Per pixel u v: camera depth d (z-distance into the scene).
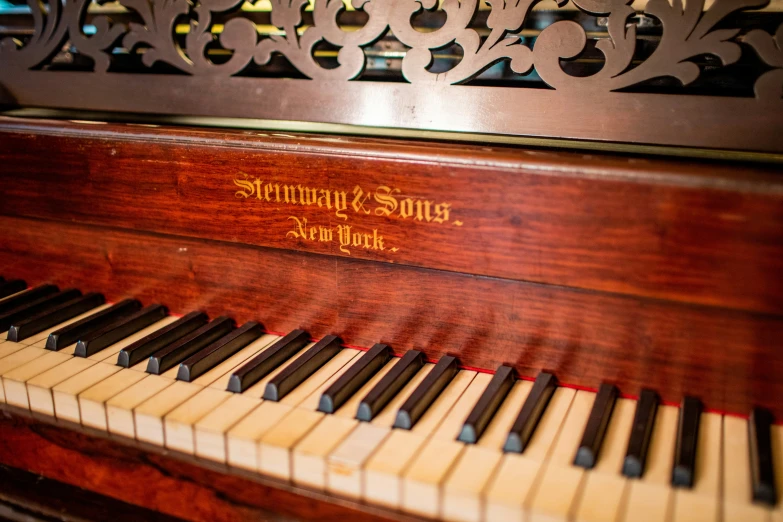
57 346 0.61
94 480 0.55
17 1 0.75
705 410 0.51
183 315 0.67
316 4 0.61
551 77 0.55
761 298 0.47
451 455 0.47
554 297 0.53
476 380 0.55
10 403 0.57
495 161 0.51
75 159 0.66
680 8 0.52
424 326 0.57
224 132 0.61
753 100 0.51
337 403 0.52
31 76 0.71
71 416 0.55
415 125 0.59
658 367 0.51
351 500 0.46
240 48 0.64
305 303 0.61
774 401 0.49
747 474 0.45
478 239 0.53
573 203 0.50
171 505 0.52
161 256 0.66
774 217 0.45
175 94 0.67
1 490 0.57
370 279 0.58
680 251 0.48
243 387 0.55
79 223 0.69
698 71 0.52
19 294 0.70
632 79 0.54
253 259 0.62
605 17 0.54
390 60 0.65
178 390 0.55
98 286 0.70
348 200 0.56
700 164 0.50
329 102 0.62
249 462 0.49
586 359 0.53
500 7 0.56
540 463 0.46
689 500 0.43
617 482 0.44
